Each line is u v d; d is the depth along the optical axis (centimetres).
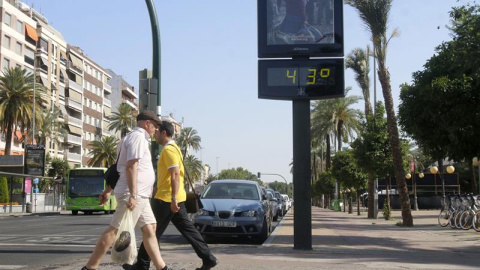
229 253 1051
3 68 5869
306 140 1119
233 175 17100
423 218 3253
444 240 1495
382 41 2381
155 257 630
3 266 888
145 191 617
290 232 1773
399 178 2336
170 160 707
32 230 1920
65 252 1135
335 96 1098
